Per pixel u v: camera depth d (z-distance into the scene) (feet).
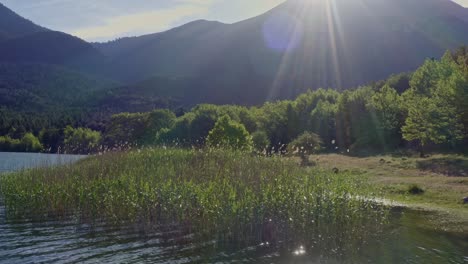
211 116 265.95
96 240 45.01
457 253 44.42
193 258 39.96
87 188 58.95
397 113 207.62
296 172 65.62
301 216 48.16
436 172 116.98
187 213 51.13
